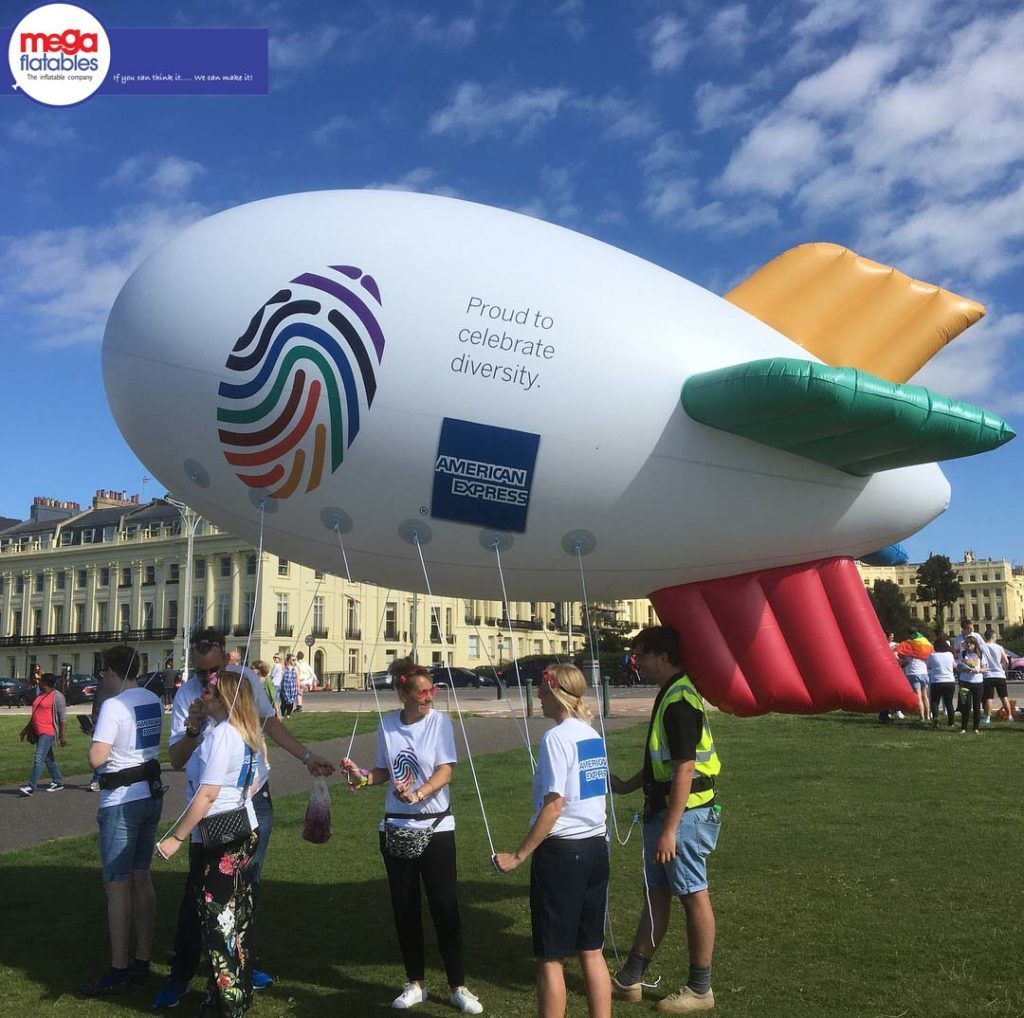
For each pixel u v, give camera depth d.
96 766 4.59
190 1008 4.43
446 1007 4.39
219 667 5.02
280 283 5.05
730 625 5.50
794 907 5.59
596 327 5.02
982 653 14.82
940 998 4.21
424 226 5.15
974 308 6.02
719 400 4.83
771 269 6.14
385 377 4.91
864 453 5.06
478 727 17.12
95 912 5.89
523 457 4.98
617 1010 4.30
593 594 5.71
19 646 68.19
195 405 5.26
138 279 5.58
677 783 4.26
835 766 10.90
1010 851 6.77
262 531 5.70
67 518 75.19
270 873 6.70
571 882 3.78
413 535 5.28
